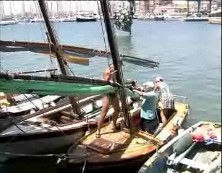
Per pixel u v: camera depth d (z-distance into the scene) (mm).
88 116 13250
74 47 13570
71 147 11227
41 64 18266
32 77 8555
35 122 11883
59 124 11953
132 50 41750
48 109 12938
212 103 21125
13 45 12984
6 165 11641
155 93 12594
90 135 11930
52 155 10758
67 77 9188
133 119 13141
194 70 30688
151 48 44469
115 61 11109
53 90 8906
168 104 13508
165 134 12305
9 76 8266
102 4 10773
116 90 11023
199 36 64625
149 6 139375
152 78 26469
